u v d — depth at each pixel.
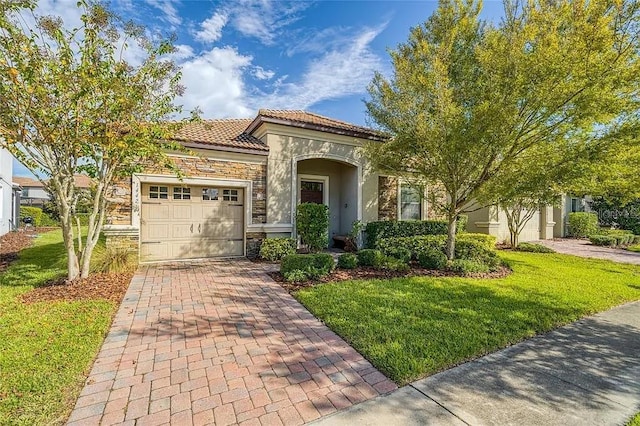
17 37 5.44
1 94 5.45
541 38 6.73
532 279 7.77
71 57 5.90
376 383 3.25
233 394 3.03
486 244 11.45
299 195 13.53
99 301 5.50
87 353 3.67
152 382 3.20
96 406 2.81
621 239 15.84
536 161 7.27
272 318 5.01
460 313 5.20
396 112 8.61
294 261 7.64
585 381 3.37
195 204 10.10
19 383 3.05
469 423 2.68
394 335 4.30
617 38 6.07
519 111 7.27
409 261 9.45
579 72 6.26
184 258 9.93
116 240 8.73
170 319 4.90
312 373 3.42
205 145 9.84
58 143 6.11
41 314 4.84
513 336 4.39
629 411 2.88
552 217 19.69
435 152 8.06
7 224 18.39
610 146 6.32
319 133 11.79
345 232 13.86
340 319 4.85
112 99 6.16
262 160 10.88
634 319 5.26
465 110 7.84
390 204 13.80
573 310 5.52
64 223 6.61
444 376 3.41
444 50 8.09
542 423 2.70
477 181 8.50
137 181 9.01
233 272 8.24
